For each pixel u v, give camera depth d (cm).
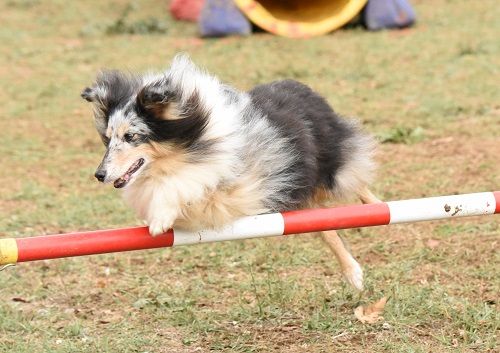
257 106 754
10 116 1603
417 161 1254
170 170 675
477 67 1720
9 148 1423
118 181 662
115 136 670
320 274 904
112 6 2611
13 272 930
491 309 768
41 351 737
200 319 792
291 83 830
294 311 801
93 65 1947
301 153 755
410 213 693
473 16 2178
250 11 2064
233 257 957
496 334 725
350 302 809
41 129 1531
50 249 638
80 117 1603
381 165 1242
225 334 757
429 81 1661
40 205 1162
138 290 882
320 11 2095
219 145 681
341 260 834
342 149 833
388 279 867
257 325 775
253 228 680
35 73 1898
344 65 1800
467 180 1158
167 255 974
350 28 2116
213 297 854
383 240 983
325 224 685
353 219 687
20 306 852
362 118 1459
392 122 1437
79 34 2258
